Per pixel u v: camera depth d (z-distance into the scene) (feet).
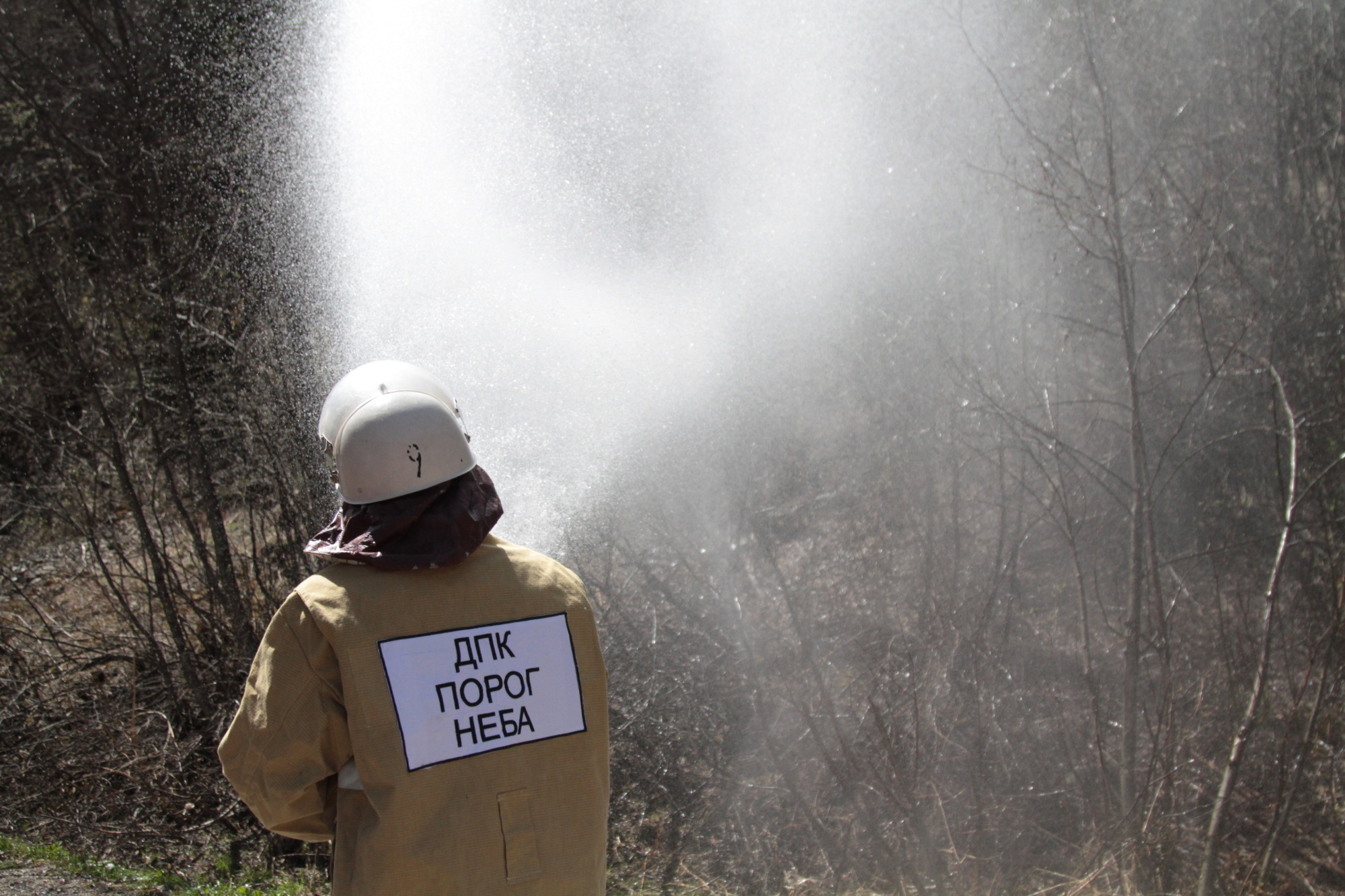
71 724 19.75
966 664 14.47
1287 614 14.85
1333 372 15.60
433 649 5.45
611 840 16.24
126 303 22.85
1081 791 13.41
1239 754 11.46
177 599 21.86
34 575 22.90
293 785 5.42
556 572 5.99
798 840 15.20
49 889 14.15
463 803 5.30
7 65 26.16
